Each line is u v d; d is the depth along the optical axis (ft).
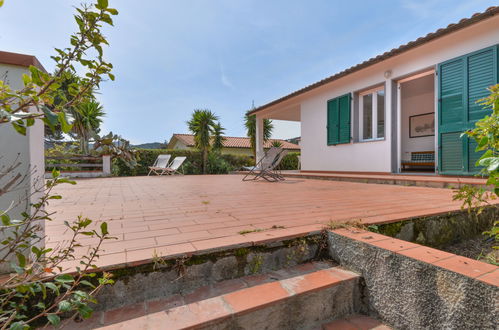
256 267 5.36
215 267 5.01
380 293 4.82
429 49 18.61
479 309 3.48
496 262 6.59
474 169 16.16
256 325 4.15
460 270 3.80
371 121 23.77
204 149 49.37
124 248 5.05
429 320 4.05
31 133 4.08
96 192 15.26
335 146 26.71
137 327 3.67
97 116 35.17
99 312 4.09
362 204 9.69
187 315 3.94
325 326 4.64
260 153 26.40
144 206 10.02
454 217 8.23
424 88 27.17
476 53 16.06
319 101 28.66
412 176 19.12
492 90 4.64
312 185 18.35
